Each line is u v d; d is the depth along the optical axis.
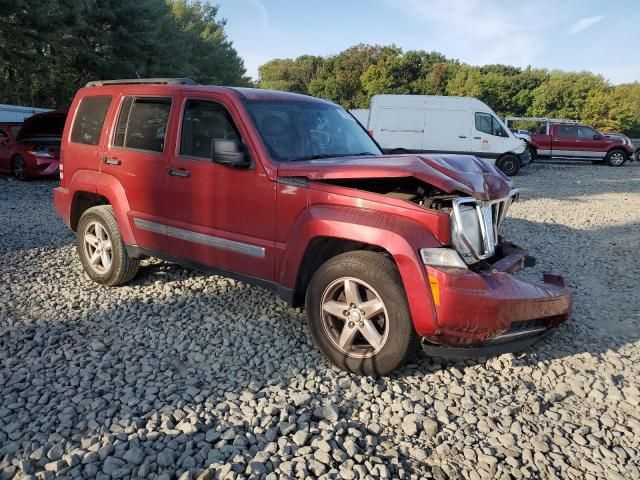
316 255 3.88
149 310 4.70
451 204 3.49
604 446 2.96
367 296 3.58
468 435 3.01
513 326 3.61
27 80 22.81
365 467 2.69
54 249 6.86
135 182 4.88
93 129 5.33
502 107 72.62
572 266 6.80
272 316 4.63
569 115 69.06
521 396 3.46
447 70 72.94
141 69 22.91
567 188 16.03
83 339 4.11
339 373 3.67
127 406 3.18
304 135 4.46
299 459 2.72
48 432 2.93
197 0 53.03
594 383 3.65
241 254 4.19
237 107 4.22
